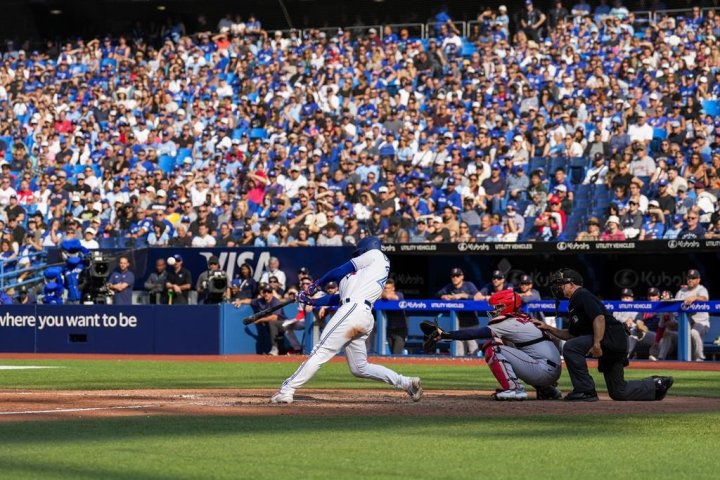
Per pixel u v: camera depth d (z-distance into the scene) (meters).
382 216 32.66
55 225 37.06
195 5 49.50
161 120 43.00
